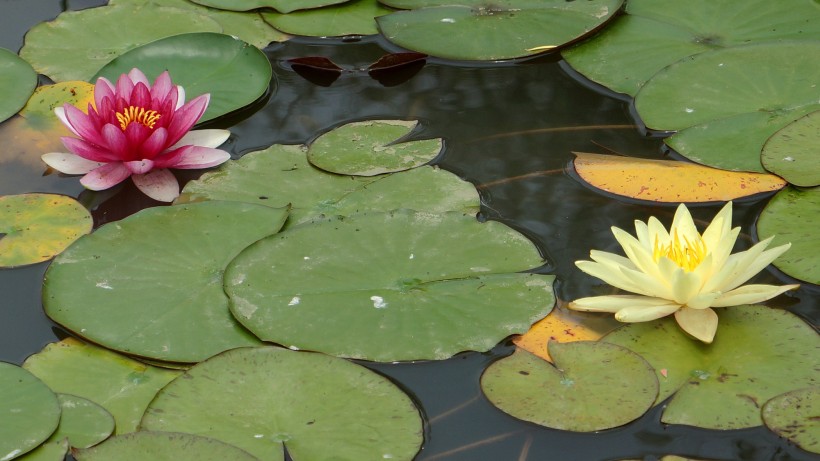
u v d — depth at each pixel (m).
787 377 1.95
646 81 3.15
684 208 2.33
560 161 2.83
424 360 2.06
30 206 2.61
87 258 2.36
